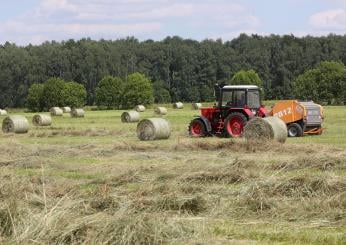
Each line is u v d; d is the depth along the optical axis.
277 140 33.03
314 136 39.50
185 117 75.62
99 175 21.81
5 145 33.00
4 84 176.12
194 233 11.77
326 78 144.00
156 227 11.33
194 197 15.15
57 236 10.88
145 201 14.98
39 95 148.62
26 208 12.55
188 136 41.06
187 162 23.80
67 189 17.77
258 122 33.25
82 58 189.00
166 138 39.09
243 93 39.53
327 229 12.93
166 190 16.97
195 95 189.38
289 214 14.09
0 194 14.98
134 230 11.02
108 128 53.16
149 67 197.62
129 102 147.00
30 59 184.75
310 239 12.11
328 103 144.62
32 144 35.47
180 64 194.50
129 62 198.88
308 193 15.74
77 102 148.75
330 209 14.15
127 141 36.44
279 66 197.12
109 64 191.25
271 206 14.68
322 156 23.17
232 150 29.50
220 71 196.12
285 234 12.48
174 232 11.47
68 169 23.72
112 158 27.59
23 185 16.88
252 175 19.23
